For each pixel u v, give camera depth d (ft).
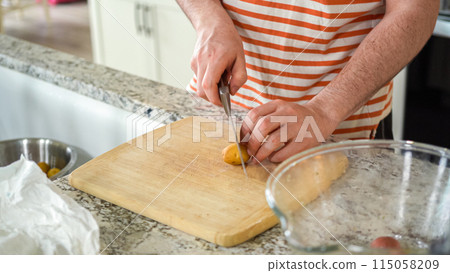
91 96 3.97
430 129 6.45
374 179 2.19
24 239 2.20
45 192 2.34
